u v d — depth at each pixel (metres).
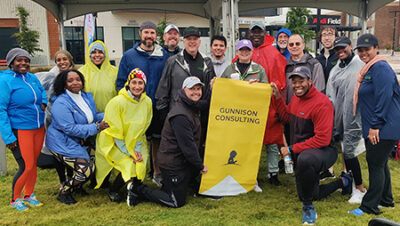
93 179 4.40
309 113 3.53
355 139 3.91
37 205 3.83
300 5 11.88
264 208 3.74
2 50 27.02
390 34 61.41
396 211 3.56
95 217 3.51
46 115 4.12
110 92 4.31
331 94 4.29
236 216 3.52
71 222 3.40
